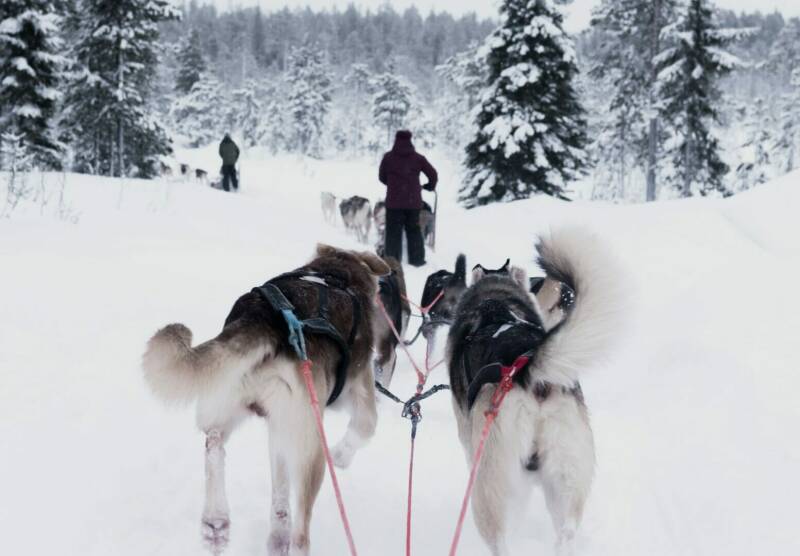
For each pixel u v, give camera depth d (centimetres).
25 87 2170
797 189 1416
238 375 312
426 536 380
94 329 595
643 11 2777
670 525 375
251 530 369
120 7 2469
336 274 411
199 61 6366
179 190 1683
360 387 408
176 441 454
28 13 2111
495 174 2402
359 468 460
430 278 795
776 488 376
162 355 289
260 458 456
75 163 2606
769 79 8075
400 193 1197
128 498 379
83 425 443
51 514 350
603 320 307
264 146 6141
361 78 8000
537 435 315
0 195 1220
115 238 967
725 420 466
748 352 543
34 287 669
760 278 695
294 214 1756
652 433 488
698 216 1345
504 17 2381
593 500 408
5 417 429
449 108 6200
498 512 311
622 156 3300
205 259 937
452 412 575
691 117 2616
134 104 2559
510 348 339
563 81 2403
